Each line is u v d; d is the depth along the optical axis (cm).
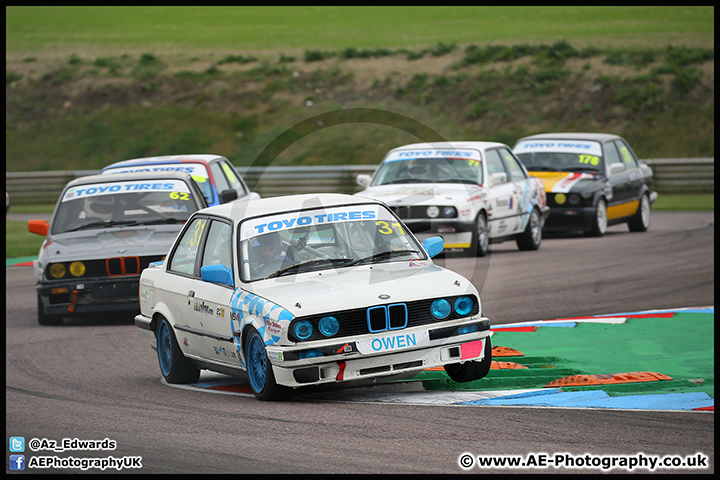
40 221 3859
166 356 2605
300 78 12838
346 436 1825
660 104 11081
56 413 2183
